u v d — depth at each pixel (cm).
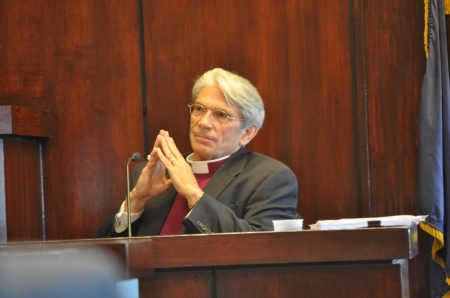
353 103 1019
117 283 319
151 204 863
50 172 1054
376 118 1016
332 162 1020
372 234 541
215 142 873
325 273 550
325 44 1024
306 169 1023
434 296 978
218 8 1045
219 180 856
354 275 550
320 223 602
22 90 1066
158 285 545
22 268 306
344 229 543
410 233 543
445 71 971
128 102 1050
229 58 1041
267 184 839
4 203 948
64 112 1058
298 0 1031
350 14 1023
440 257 977
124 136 1049
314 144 1023
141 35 1056
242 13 1041
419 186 966
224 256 540
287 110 1029
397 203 1009
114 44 1055
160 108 1048
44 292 303
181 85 1046
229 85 876
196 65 1045
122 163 1047
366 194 1012
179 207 850
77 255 321
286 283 550
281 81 1031
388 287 547
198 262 540
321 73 1025
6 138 966
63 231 1052
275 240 542
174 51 1049
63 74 1061
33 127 999
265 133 1032
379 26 1016
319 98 1023
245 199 838
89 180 1051
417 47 1010
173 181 791
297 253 542
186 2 1049
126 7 1055
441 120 965
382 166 1012
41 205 1049
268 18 1036
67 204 1052
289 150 1027
